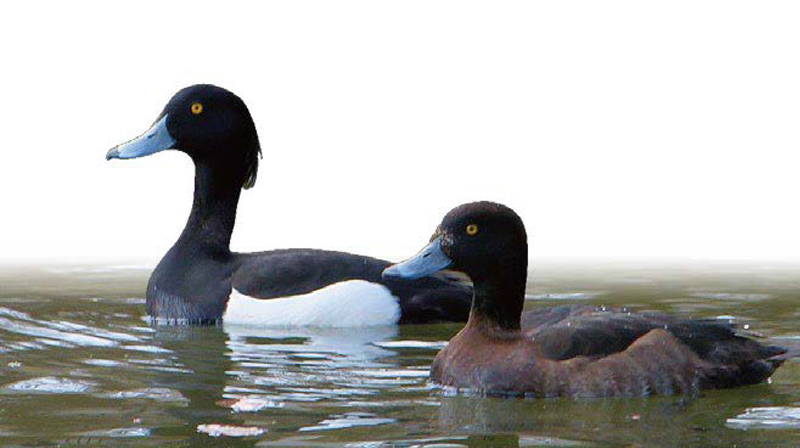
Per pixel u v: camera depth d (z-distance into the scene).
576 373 10.72
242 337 14.41
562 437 9.14
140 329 15.09
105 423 9.55
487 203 11.61
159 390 10.93
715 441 8.98
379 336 14.52
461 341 11.47
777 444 8.88
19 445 8.84
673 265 26.17
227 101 16.94
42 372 11.81
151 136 16.89
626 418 9.77
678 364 10.78
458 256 11.45
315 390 11.01
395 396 10.77
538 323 11.80
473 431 9.33
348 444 8.88
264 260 16.17
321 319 15.35
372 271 15.80
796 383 11.18
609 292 19.12
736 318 15.59
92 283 20.98
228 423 9.57
